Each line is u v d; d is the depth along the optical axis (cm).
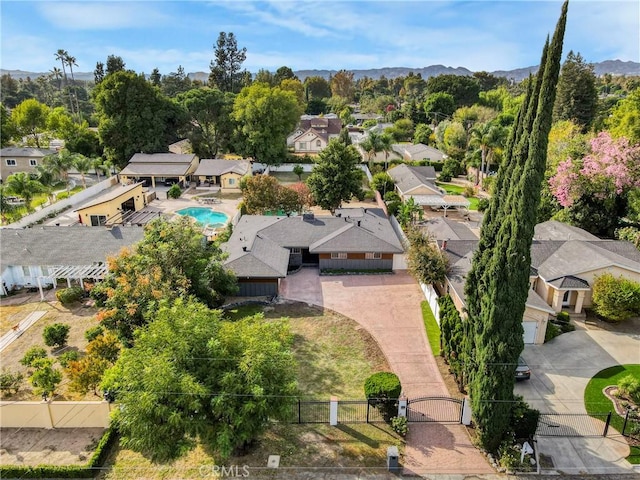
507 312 1808
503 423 1903
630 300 2775
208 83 12406
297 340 2847
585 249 3266
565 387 2359
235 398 1698
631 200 4166
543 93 1656
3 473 1853
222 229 4722
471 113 9238
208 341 1791
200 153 8150
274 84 14512
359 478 1839
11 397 2317
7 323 3047
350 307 3281
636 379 2369
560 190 4384
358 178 5225
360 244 3862
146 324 2348
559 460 1912
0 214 4688
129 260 2714
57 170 5641
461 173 7469
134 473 1883
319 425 2128
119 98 7212
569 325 2934
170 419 1583
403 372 2517
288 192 4959
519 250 1755
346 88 19538
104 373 2011
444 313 2673
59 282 3625
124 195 5294
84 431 2117
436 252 3275
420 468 1884
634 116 5222
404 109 11994
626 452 1953
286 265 3556
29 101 8544
